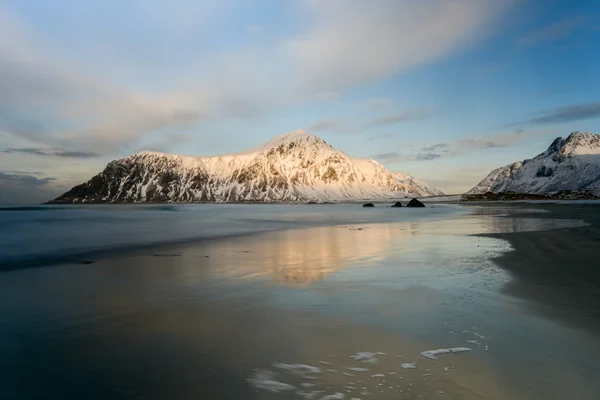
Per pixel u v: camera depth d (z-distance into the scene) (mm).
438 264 14250
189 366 5832
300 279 11914
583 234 23000
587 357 5980
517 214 52562
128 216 59688
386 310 8547
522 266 13445
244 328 7465
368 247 19750
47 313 8469
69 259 15797
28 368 5828
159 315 8305
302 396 4938
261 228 34094
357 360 5969
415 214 63812
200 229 32375
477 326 7410
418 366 5734
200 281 11664
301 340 6816
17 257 16234
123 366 5855
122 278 12086
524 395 4914
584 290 10031
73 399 4965
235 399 4895
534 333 7000
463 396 4902
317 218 53812
